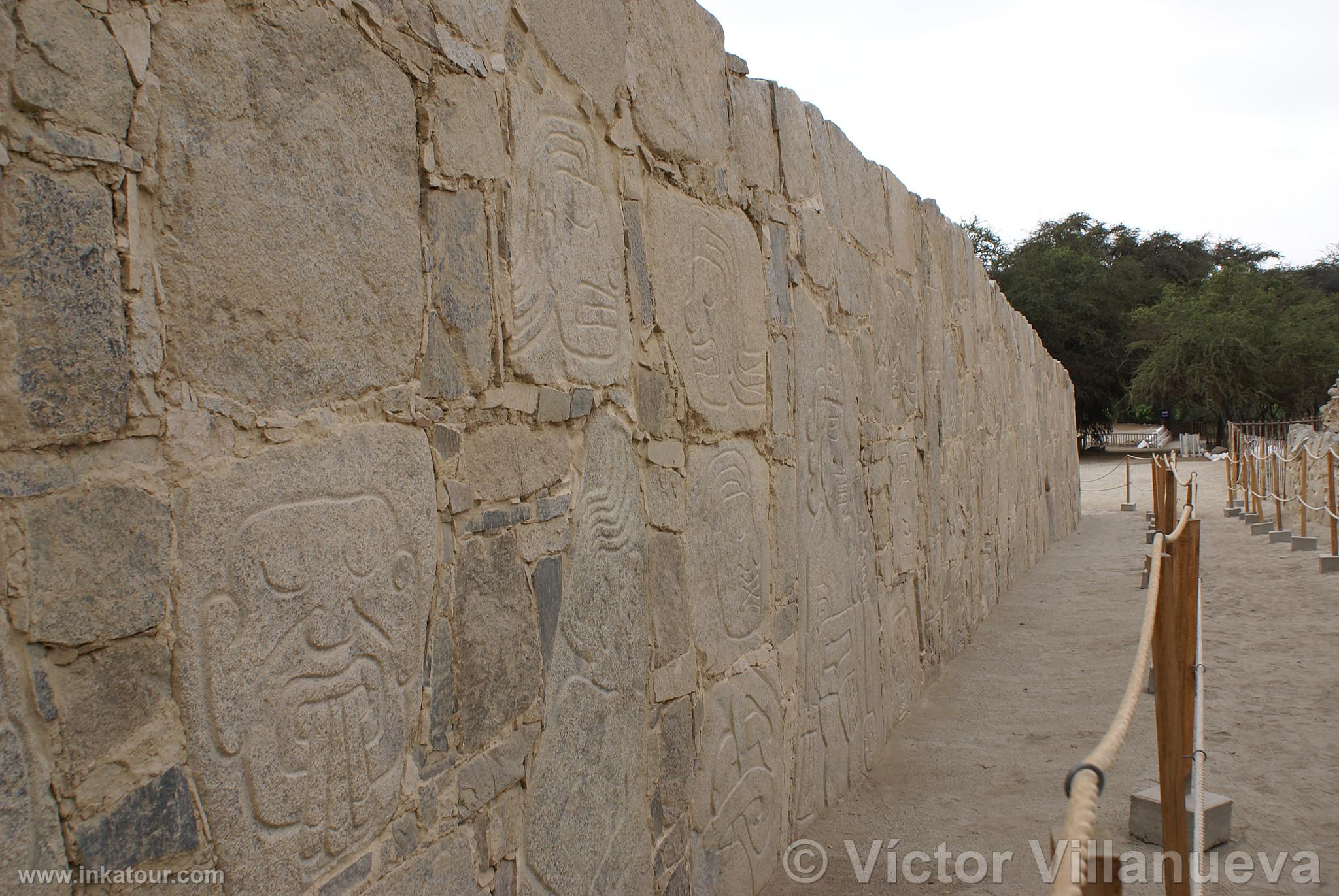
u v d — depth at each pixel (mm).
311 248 1656
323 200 1685
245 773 1493
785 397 3789
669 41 3033
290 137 1619
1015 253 33250
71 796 1249
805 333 4016
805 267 4043
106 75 1332
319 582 1646
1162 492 5191
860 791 4352
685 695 2941
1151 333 30453
